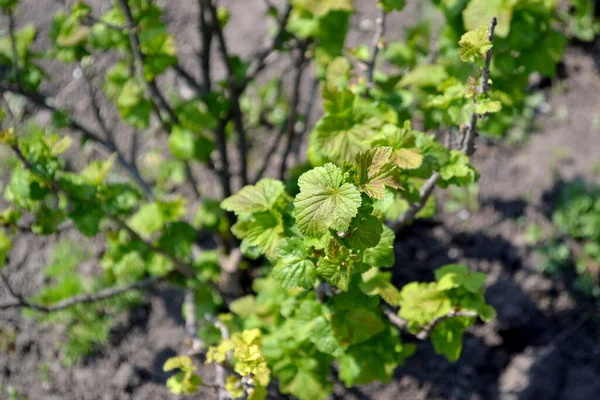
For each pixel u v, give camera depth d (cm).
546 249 127
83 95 151
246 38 164
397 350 85
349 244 68
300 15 95
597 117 149
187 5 169
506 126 95
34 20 164
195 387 83
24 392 116
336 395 114
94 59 149
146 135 146
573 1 102
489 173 140
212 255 112
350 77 91
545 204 134
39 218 90
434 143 78
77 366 118
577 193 134
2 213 92
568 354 117
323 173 65
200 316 110
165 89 150
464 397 114
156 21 93
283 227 76
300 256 73
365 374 85
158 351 118
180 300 124
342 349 81
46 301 115
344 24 98
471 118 78
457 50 95
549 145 145
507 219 133
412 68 104
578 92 154
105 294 108
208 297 111
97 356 119
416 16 162
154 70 95
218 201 117
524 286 124
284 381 86
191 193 137
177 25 165
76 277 121
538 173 139
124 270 100
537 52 92
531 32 89
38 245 132
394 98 90
